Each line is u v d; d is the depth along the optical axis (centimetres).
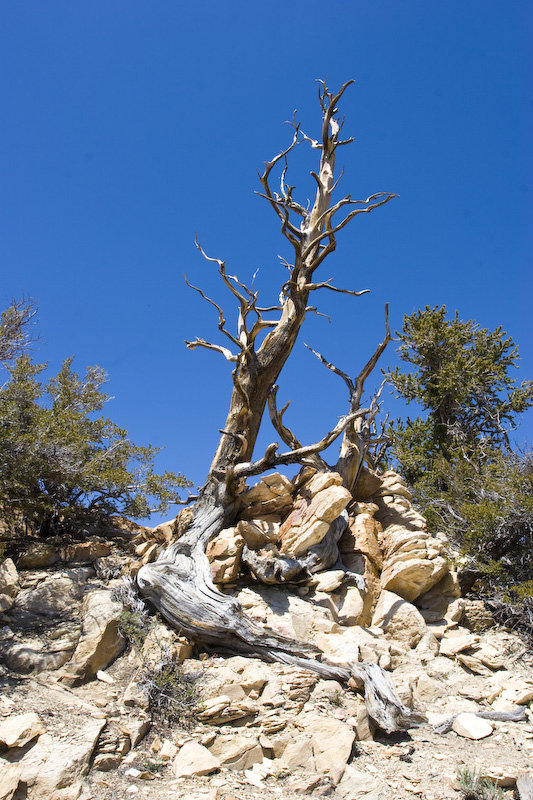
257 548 1487
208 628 1216
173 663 1141
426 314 2800
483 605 1512
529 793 873
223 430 1612
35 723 928
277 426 1817
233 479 1547
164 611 1255
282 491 1612
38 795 835
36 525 1658
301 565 1394
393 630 1394
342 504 1477
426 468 2478
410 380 2723
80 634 1193
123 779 889
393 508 1742
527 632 1438
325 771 943
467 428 2594
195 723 1028
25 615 1260
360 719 1045
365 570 1508
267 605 1331
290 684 1098
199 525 1494
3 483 1402
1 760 871
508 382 2623
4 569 1342
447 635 1419
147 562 1409
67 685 1102
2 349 1608
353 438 1783
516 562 1627
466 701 1190
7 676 1082
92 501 1691
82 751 897
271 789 898
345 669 1155
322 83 2066
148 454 1727
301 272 1833
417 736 1062
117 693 1088
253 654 1207
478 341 2752
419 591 1501
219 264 1694
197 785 890
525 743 1030
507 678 1255
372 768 953
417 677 1238
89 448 1677
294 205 1991
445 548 1642
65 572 1389
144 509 1673
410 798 871
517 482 1745
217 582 1364
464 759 983
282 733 1001
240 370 1777
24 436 1417
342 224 1758
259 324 1736
